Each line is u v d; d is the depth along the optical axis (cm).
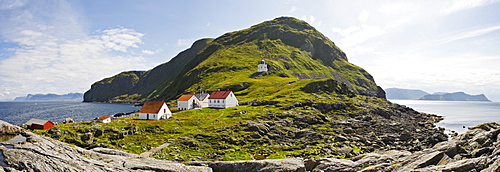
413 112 15312
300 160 4194
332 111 11756
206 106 13488
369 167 3603
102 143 6588
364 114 11750
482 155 3384
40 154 2678
